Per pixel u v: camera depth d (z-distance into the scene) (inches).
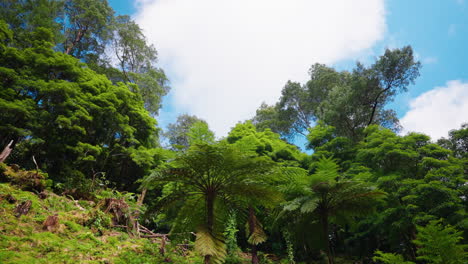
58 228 262.2
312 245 350.3
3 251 185.8
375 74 580.7
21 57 451.5
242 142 326.3
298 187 307.7
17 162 468.1
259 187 227.5
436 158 382.9
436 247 185.5
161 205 235.3
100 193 423.5
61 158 516.1
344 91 641.6
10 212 257.4
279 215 325.7
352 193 287.4
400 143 408.5
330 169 304.8
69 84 494.6
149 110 890.7
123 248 286.4
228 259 381.4
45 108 479.5
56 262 198.5
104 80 634.2
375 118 675.4
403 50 563.2
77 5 855.1
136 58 990.4
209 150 208.4
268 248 583.2
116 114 589.0
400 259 198.8
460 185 343.0
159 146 799.1
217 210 254.4
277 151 606.5
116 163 656.4
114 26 916.0
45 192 350.6
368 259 510.6
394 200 374.6
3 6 567.8
